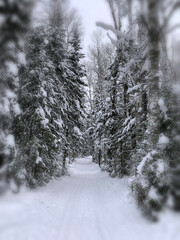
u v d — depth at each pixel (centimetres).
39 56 1013
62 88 1592
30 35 877
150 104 683
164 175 581
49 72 1194
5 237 457
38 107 1015
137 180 667
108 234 545
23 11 743
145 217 601
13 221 553
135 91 1134
